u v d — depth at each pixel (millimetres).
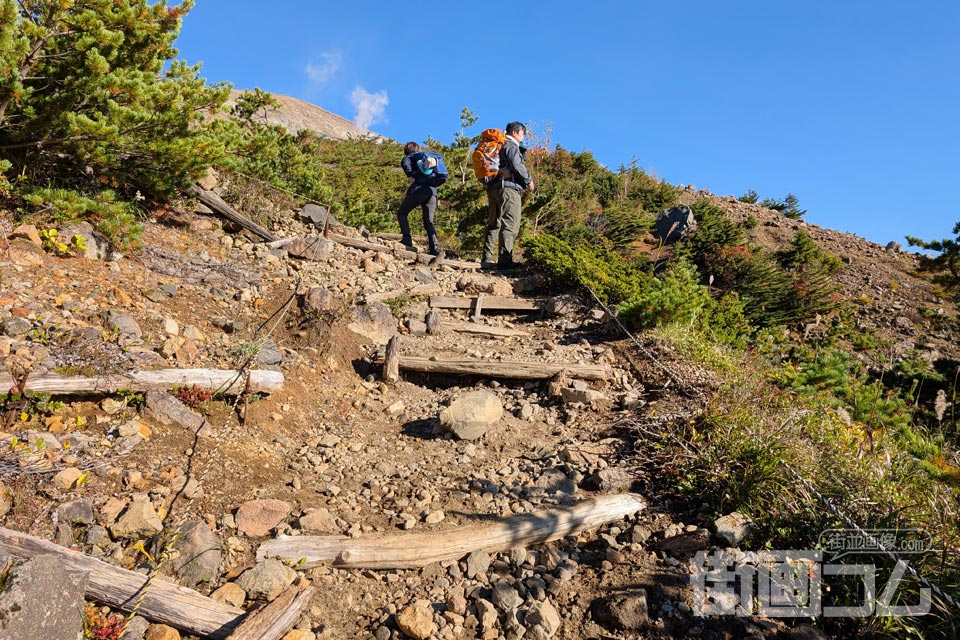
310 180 10609
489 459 4207
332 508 3492
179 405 3740
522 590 2988
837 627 2689
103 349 3920
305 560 3016
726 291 12398
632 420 4441
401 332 6293
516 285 7965
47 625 2150
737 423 3967
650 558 3170
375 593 2963
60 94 5109
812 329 12266
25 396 3305
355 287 6898
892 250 17750
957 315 13266
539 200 14516
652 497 3713
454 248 13797
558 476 3879
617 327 6344
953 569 2830
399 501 3633
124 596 2494
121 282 5027
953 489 3498
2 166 4828
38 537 2643
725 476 3574
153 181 6344
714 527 3312
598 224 15828
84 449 3227
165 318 4699
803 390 5277
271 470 3699
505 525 3363
